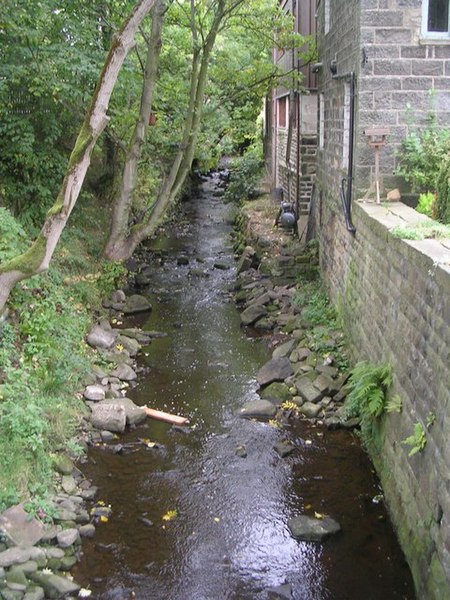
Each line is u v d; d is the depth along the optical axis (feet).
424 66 31.30
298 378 31.96
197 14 49.75
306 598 19.35
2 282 27.58
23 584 18.85
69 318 33.86
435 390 18.15
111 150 54.80
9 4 34.32
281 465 26.02
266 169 87.10
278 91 72.23
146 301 44.75
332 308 38.60
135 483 24.79
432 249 20.11
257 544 21.65
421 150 31.22
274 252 52.34
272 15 54.13
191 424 29.17
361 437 27.32
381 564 20.61
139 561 20.76
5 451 22.63
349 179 32.60
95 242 47.42
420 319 19.81
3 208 33.06
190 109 45.96
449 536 16.51
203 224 75.97
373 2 30.83
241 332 40.45
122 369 33.73
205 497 24.06
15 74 35.19
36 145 39.24
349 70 34.24
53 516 21.76
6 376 26.61
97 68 37.06
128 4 40.11
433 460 18.12
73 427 27.12
